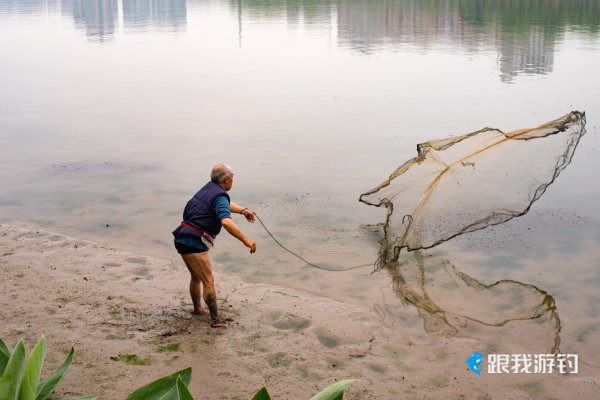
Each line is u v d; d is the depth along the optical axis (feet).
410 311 21.90
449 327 20.72
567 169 38.91
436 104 61.31
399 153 43.60
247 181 37.45
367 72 85.76
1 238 28.37
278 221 30.83
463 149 26.40
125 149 45.75
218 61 102.22
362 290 23.58
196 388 16.87
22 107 63.00
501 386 17.30
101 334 19.75
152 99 67.21
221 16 234.79
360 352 19.08
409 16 192.85
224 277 24.58
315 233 29.25
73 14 257.55
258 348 19.19
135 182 37.47
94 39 142.92
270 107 61.67
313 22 181.78
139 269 25.30
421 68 88.12
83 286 23.48
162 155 43.91
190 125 53.98
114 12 305.53
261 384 17.19
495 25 156.66
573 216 30.99
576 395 16.88
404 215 26.43
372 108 60.18
